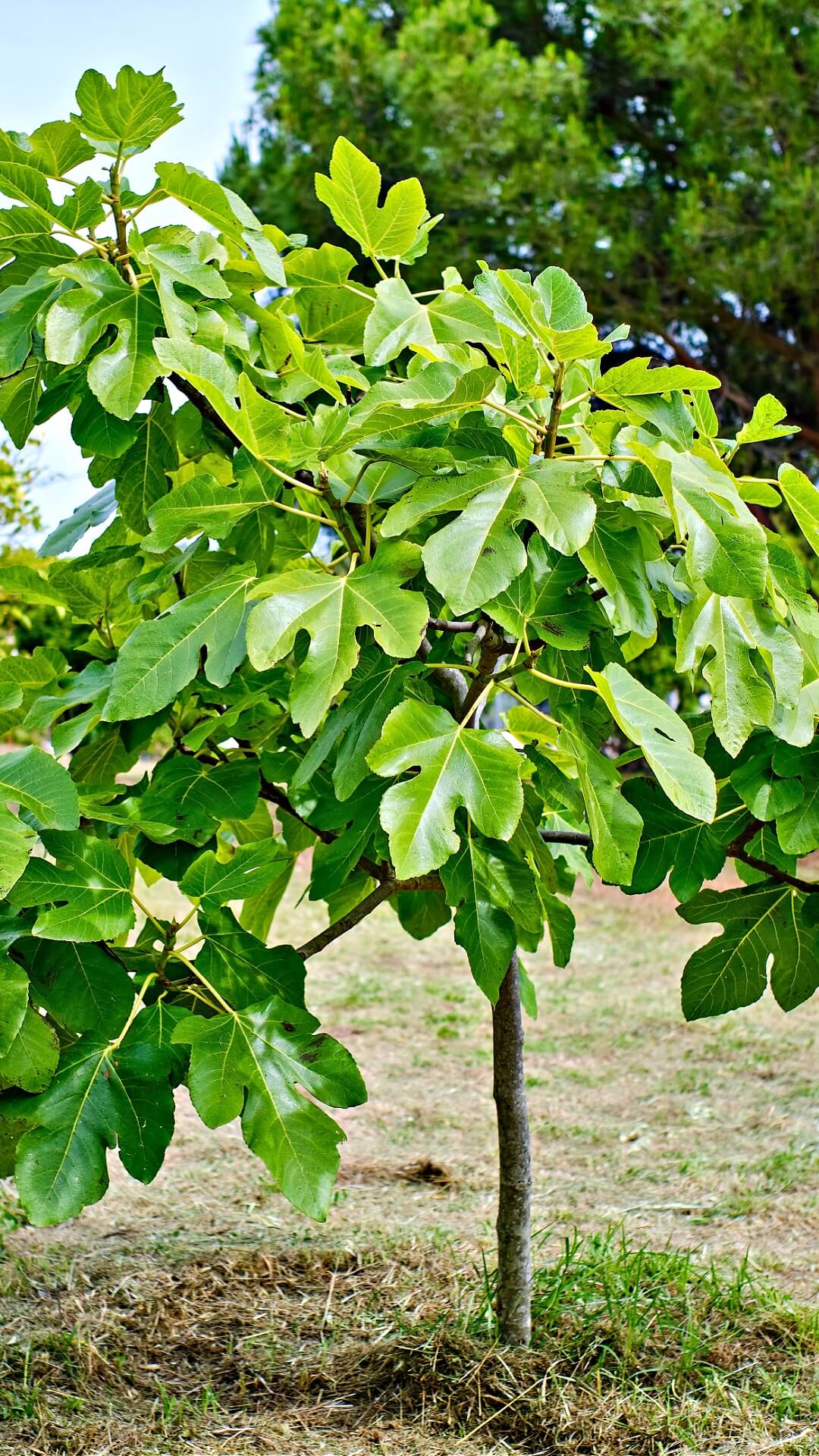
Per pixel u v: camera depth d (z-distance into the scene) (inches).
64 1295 124.3
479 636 100.0
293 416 86.3
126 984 78.5
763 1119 180.2
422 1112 186.9
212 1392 105.5
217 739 96.2
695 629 76.0
